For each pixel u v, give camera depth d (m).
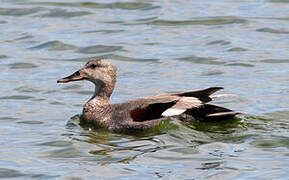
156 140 12.58
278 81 17.64
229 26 23.06
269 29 22.58
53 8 25.53
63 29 23.11
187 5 25.86
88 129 13.85
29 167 11.46
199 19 23.95
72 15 24.67
